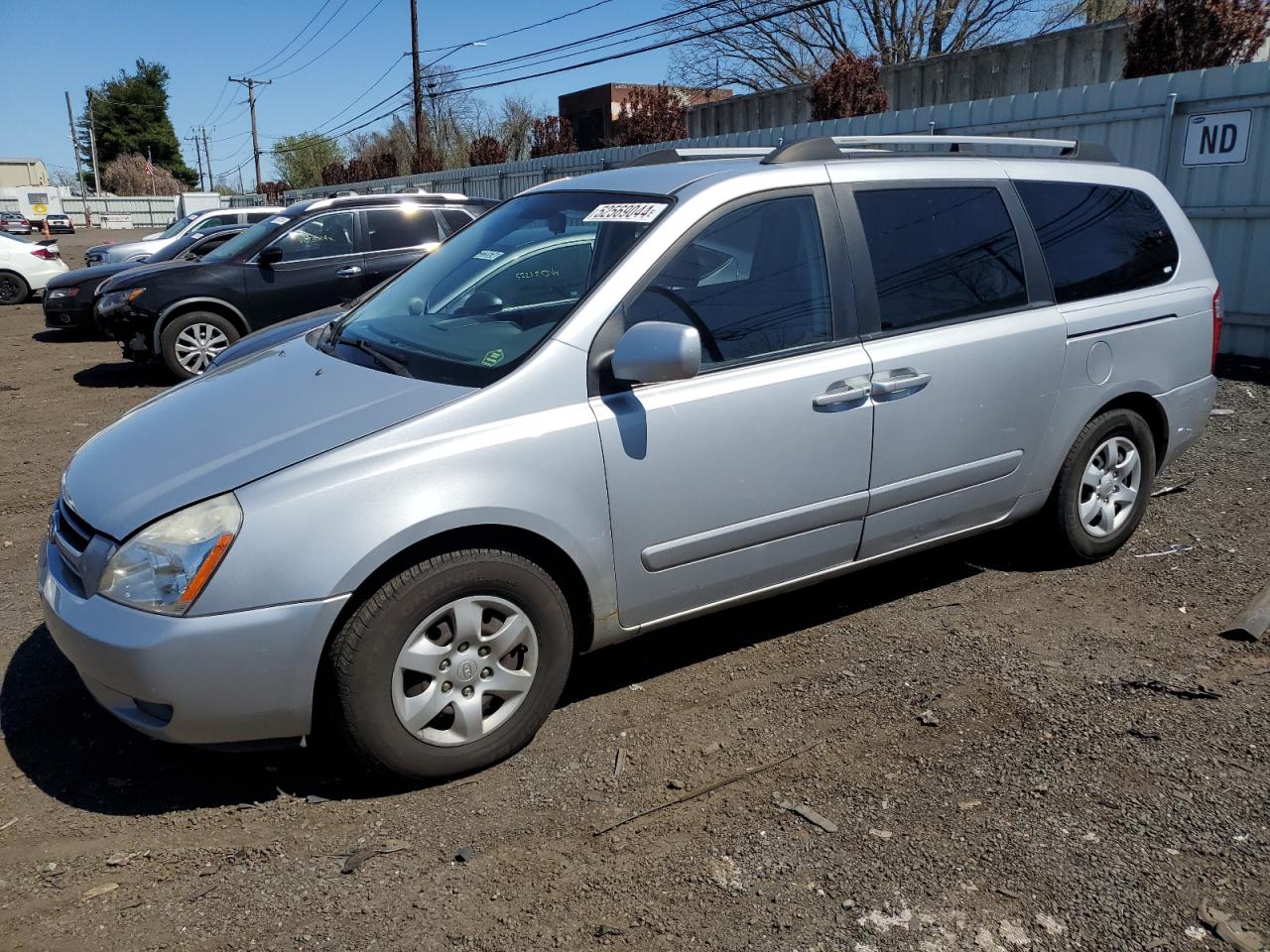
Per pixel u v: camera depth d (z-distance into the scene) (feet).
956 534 13.75
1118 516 15.48
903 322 12.57
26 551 17.21
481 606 9.96
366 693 9.40
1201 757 10.28
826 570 12.55
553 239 12.19
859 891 8.47
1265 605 13.24
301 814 9.72
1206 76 28.78
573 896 8.48
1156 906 8.20
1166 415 15.49
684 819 9.52
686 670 12.52
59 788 10.20
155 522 9.24
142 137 340.18
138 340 32.01
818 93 56.54
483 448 9.73
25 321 52.90
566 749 10.78
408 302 12.94
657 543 10.90
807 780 10.10
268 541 9.03
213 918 8.29
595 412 10.36
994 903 8.27
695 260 11.25
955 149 14.80
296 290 32.91
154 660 8.89
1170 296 15.31
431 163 118.83
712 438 10.99
